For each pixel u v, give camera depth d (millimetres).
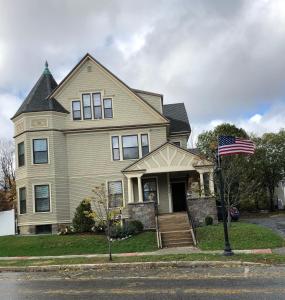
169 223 28281
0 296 11977
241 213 45156
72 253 24406
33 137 33344
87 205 29969
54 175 33062
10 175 67688
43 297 11484
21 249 26062
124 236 27094
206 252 20328
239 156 29406
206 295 10633
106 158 34250
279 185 55969
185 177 33969
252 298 10047
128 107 34719
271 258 17109
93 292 11883
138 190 31938
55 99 34469
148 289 11898
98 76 35000
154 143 34344
